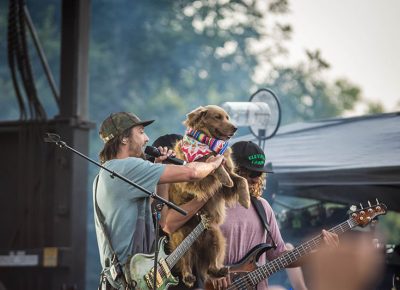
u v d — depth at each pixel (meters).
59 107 13.95
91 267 29.58
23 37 14.30
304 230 13.11
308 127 13.77
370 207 8.47
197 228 8.03
